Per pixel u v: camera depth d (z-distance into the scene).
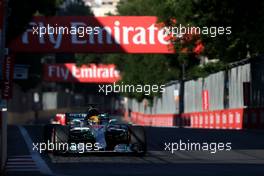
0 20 35.16
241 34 96.81
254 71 103.00
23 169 43.66
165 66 175.00
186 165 46.19
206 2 99.19
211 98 134.38
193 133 88.50
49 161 49.50
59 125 53.19
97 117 54.00
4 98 44.16
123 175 39.12
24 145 65.75
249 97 105.75
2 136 40.53
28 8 91.94
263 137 78.94
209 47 108.50
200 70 147.75
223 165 46.06
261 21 94.31
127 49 131.38
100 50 131.25
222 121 121.62
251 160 50.50
